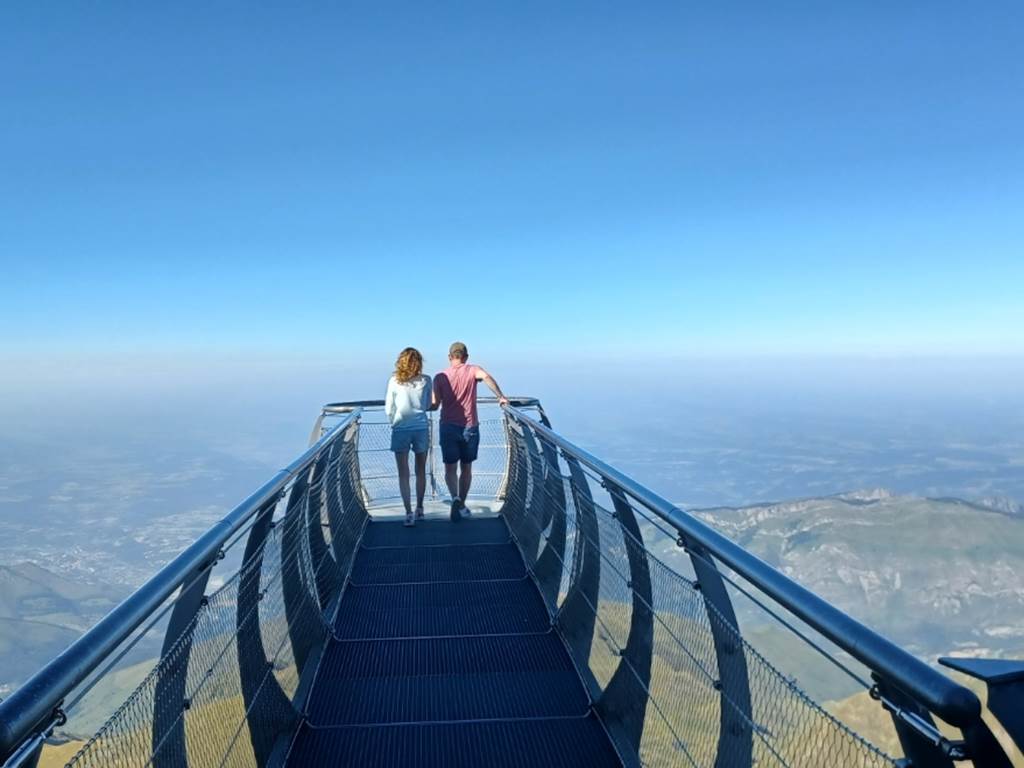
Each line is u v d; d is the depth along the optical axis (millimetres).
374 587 5012
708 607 2008
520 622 4312
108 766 1336
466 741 2918
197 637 1924
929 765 1214
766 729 1602
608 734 2908
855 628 1304
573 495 3977
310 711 3191
